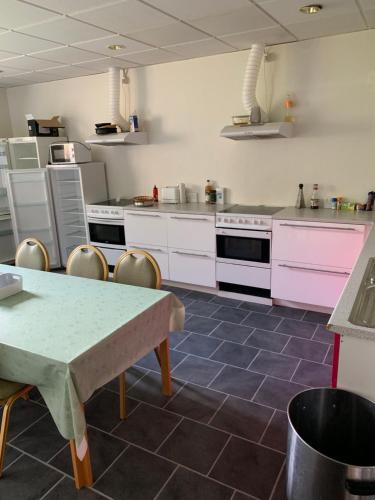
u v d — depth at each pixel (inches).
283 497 67.8
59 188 198.7
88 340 68.7
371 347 56.2
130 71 176.4
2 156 206.2
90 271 112.7
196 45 139.1
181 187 174.1
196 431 84.2
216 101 159.8
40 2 95.6
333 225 126.4
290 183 153.0
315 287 135.4
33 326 75.2
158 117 176.1
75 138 203.2
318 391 61.0
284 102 145.9
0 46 132.5
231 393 96.9
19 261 126.6
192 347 119.8
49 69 170.6
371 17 114.0
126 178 193.8
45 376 65.3
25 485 72.0
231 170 164.4
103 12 103.7
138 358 80.2
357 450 61.0
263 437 81.8
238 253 148.7
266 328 130.7
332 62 135.0
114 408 92.5
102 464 76.0
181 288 170.9
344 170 142.0
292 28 122.3
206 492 69.3
